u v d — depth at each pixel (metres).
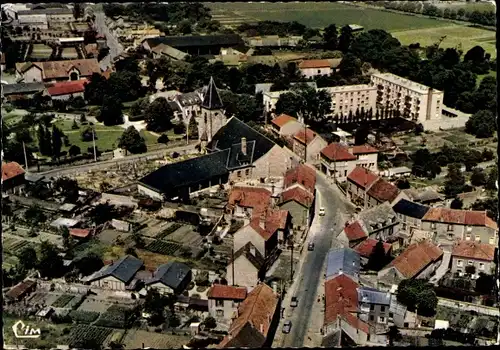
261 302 135.12
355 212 193.88
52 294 150.62
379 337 133.00
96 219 186.75
